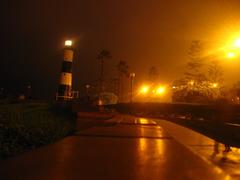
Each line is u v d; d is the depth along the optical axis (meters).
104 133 23.39
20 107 23.03
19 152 13.61
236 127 23.80
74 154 13.80
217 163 13.30
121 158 13.25
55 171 10.38
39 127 18.19
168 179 9.83
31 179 9.29
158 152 15.39
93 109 48.03
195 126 35.22
